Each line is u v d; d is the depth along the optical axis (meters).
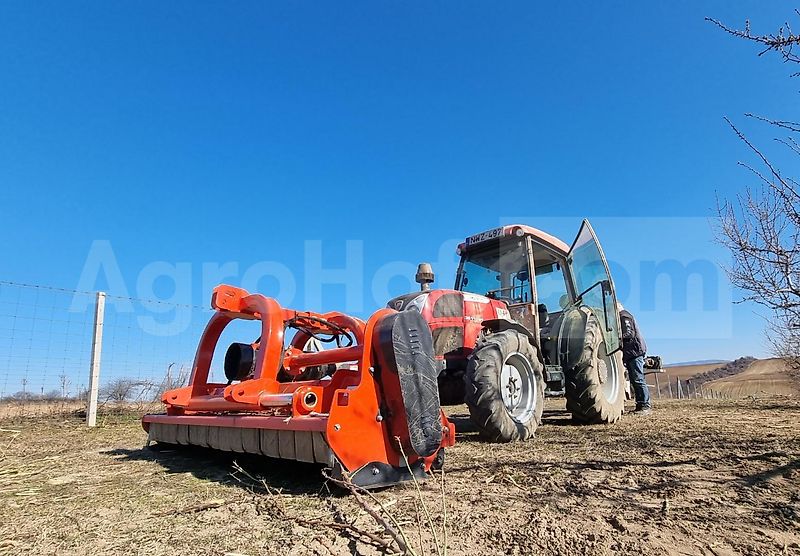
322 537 2.02
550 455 3.58
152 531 2.17
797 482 2.67
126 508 2.53
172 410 4.24
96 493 2.86
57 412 7.27
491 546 1.88
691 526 2.07
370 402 2.70
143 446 4.69
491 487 2.73
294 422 2.76
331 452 2.56
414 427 2.68
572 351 5.38
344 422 2.59
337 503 2.47
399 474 2.72
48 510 2.52
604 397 5.48
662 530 2.03
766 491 2.53
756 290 2.29
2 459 4.03
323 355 3.23
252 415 3.27
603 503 2.41
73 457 4.11
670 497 2.48
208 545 1.98
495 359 4.25
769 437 4.02
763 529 2.03
